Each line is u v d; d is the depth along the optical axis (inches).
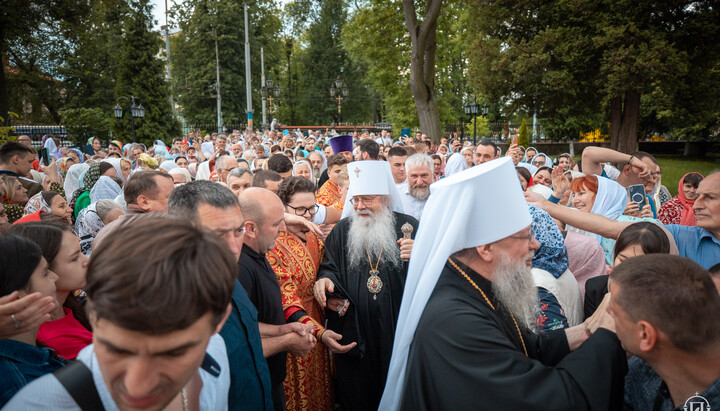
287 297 116.5
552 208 108.8
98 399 40.1
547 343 76.7
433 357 63.7
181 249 33.0
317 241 138.8
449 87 1245.7
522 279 72.5
